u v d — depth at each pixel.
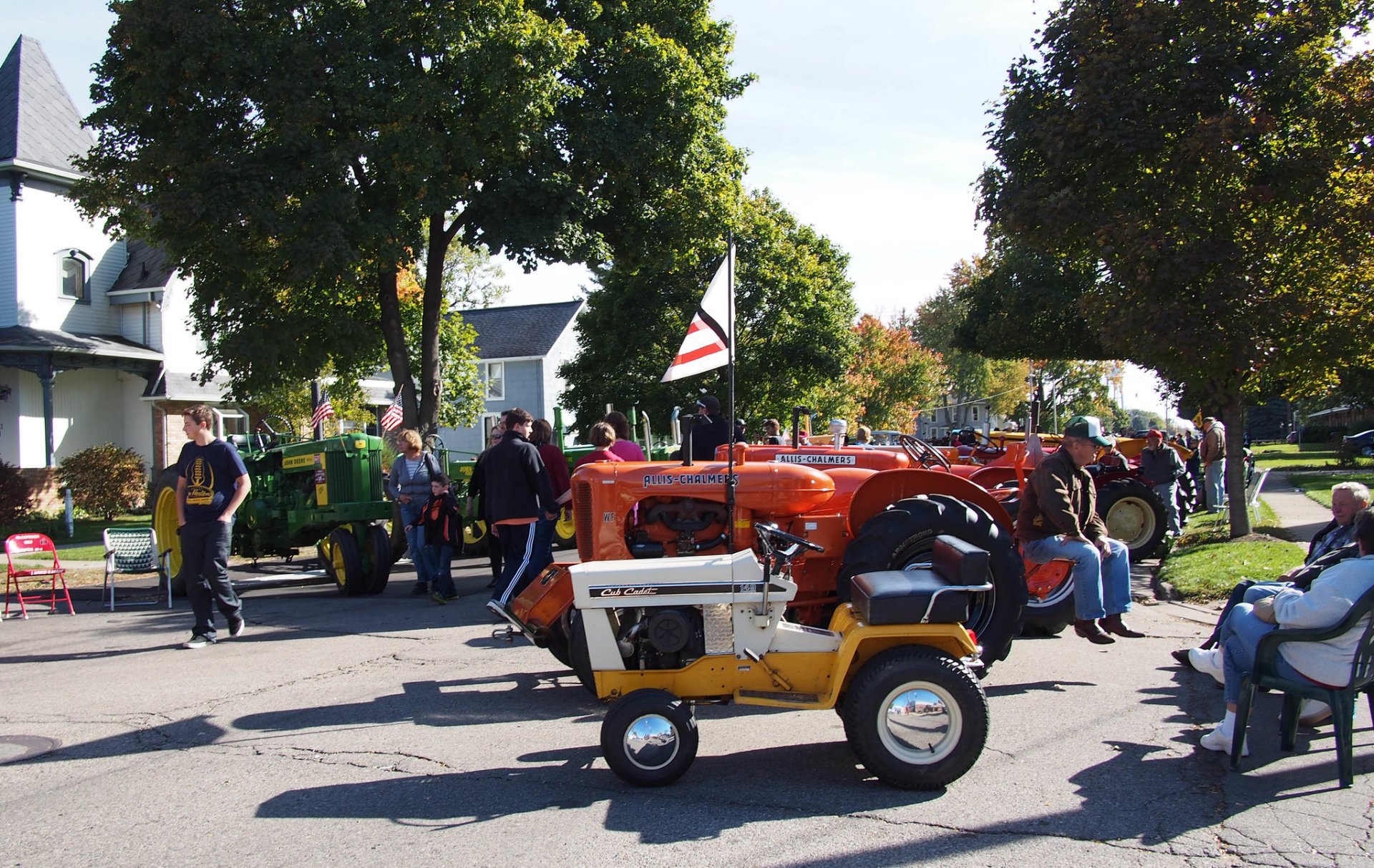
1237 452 12.23
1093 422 6.68
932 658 4.61
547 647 6.82
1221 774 4.72
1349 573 4.52
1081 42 11.18
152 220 18.39
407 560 15.18
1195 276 10.69
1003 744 5.21
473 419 26.69
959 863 3.82
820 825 4.22
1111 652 7.21
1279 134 10.85
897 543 6.03
